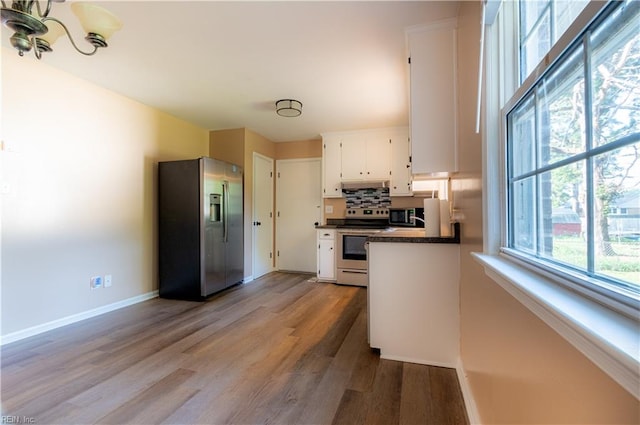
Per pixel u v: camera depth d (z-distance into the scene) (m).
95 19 1.52
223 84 3.02
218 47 2.34
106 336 2.51
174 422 1.47
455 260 2.01
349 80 2.93
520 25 1.11
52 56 2.46
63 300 2.74
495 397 1.10
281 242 5.45
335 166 4.82
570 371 0.58
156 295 3.73
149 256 3.65
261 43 2.29
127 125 3.37
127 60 2.54
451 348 2.01
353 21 2.02
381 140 4.61
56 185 2.68
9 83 2.36
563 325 0.55
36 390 1.73
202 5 1.86
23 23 1.35
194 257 3.59
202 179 3.58
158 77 2.86
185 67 2.66
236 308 3.28
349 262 4.34
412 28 2.08
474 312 1.50
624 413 0.42
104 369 1.97
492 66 1.22
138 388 1.76
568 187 0.72
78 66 2.64
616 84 0.54
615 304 0.51
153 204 3.71
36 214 2.54
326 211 5.18
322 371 1.96
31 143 2.50
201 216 3.58
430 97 2.04
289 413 1.54
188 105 3.62
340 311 3.18
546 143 0.85
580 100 0.66
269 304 3.43
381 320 2.14
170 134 3.98
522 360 0.83
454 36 2.00
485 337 1.27
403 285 2.10
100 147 3.07
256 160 4.88
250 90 3.17
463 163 1.79
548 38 0.88
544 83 0.86
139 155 3.53
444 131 2.00
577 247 0.68
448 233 2.20
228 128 4.60
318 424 1.47
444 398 1.67
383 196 4.88
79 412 1.54
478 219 1.38
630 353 0.37
